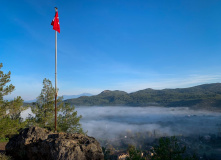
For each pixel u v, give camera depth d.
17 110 21.94
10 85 21.23
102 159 11.11
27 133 12.54
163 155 16.47
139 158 14.62
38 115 25.11
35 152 11.32
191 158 16.17
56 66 18.81
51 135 12.45
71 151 10.13
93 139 12.50
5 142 20.77
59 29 19.80
